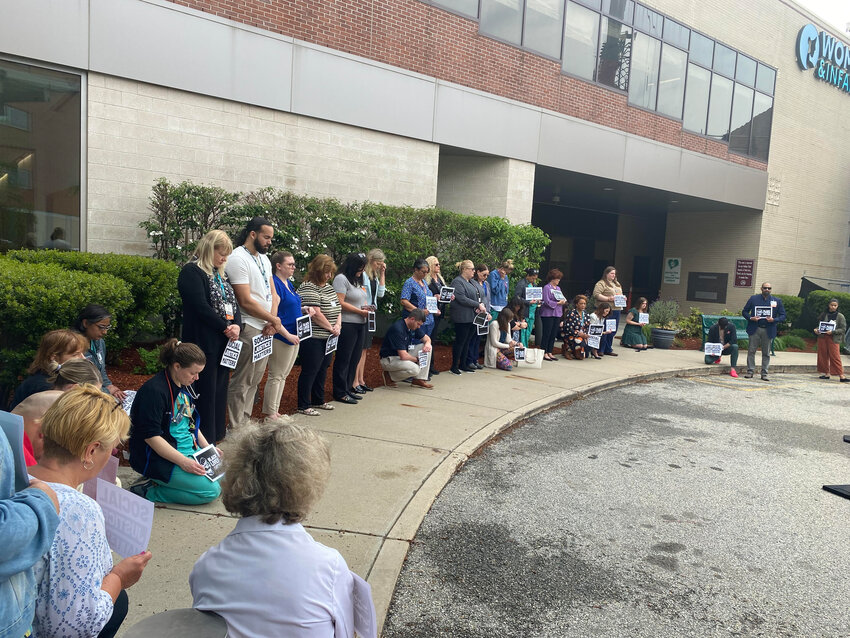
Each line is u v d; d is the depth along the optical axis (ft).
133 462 13.97
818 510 17.88
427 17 40.37
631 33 54.70
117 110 29.12
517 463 20.29
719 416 29.45
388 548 13.28
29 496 4.96
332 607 5.78
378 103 38.40
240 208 30.63
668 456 22.34
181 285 15.96
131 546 7.32
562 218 77.51
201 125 31.71
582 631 11.22
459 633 10.89
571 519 16.16
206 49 31.30
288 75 34.40
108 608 6.10
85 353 15.55
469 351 34.22
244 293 17.72
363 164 38.37
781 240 74.74
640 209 78.79
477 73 43.57
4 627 4.88
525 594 12.34
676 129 60.39
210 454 14.21
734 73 66.39
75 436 6.23
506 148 45.70
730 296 74.90
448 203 47.62
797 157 75.10
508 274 39.81
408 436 21.09
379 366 31.83
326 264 21.91
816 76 75.92
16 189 27.30
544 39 47.73
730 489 19.25
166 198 29.58
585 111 51.39
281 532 5.94
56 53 27.14
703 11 61.77
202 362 13.65
